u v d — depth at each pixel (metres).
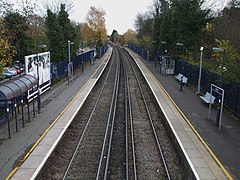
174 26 40.75
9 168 12.22
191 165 12.41
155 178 12.59
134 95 29.83
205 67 29.59
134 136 17.72
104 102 26.42
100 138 17.25
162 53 49.66
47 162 13.12
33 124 17.98
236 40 33.31
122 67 54.09
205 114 20.23
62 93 27.36
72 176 12.61
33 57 23.38
